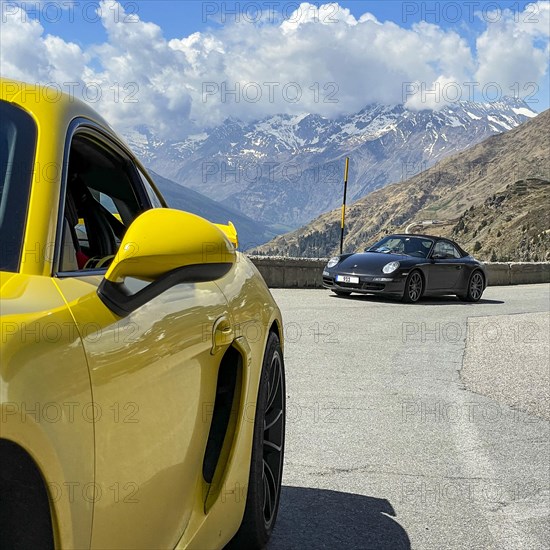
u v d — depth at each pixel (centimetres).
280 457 346
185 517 234
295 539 337
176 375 220
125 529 185
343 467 454
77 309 177
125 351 187
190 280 200
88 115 255
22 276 181
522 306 1731
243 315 294
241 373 282
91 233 296
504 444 523
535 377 792
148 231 189
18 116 217
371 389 695
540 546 347
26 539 151
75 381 162
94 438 167
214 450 267
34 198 198
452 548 339
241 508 287
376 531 353
